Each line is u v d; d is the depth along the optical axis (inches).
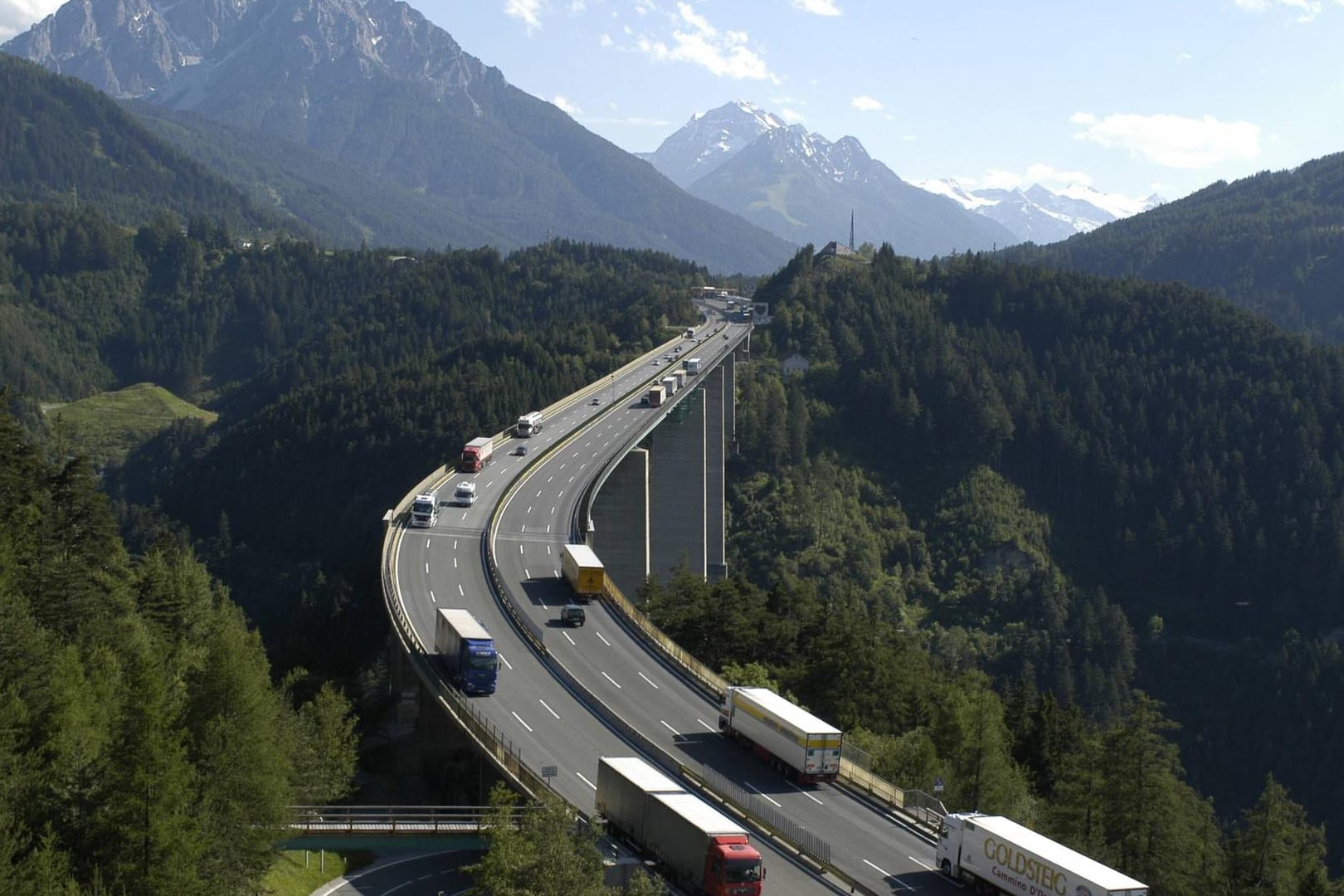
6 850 1734.7
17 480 3735.2
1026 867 2222.0
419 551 4598.9
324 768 2901.1
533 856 2026.3
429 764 3400.6
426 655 3523.6
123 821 1904.5
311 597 6624.0
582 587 4119.1
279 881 2519.7
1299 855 3732.8
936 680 4837.6
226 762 2186.3
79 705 2170.3
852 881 2314.2
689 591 4896.7
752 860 2199.8
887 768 3314.5
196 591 3804.1
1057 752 4436.5
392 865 2704.2
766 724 2960.1
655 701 3353.8
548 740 2994.6
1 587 2659.9
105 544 3956.7
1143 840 3211.1
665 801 2377.0
